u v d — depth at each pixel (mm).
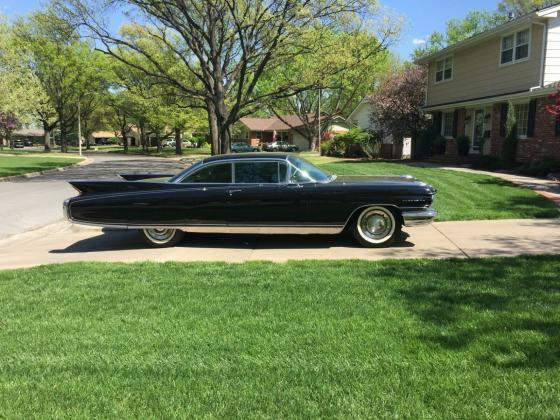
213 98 24531
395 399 3203
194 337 4285
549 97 17969
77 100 57906
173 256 7770
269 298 5262
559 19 18547
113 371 3707
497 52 21750
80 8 23469
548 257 6754
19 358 3961
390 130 31672
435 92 27609
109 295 5508
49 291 5711
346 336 4211
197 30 24469
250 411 3117
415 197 7836
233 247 8344
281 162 8164
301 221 8055
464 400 3160
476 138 23688
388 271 6234
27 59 50750
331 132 56094
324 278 5973
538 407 3055
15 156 45750
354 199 7902
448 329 4273
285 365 3730
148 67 47906
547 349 3824
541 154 18578
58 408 3199
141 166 34438
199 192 8125
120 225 8312
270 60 25703
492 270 6148
